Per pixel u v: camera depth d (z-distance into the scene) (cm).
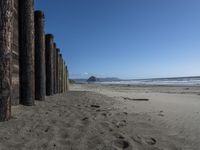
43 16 719
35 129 387
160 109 743
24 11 562
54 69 1053
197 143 367
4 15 391
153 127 464
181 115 625
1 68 397
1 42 391
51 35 910
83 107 695
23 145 313
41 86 726
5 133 354
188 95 1488
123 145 343
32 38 581
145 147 338
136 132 416
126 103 907
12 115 459
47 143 327
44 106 634
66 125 431
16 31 538
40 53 714
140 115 601
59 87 1225
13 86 528
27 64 577
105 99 1015
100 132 396
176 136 405
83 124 447
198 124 505
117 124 467
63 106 679
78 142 340
